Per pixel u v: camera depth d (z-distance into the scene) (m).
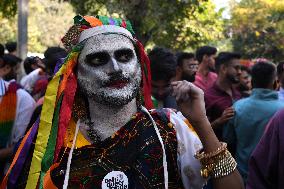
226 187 1.54
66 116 1.64
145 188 1.56
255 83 3.59
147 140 1.60
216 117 4.18
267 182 2.30
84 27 1.67
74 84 1.66
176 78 4.00
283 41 23.75
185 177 1.59
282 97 4.15
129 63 1.63
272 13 24.02
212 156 1.54
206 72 5.20
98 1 5.91
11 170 1.75
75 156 1.59
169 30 8.77
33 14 26.72
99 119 1.64
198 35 10.79
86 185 1.56
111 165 1.57
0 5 8.22
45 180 1.58
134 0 5.52
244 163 3.51
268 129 2.32
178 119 1.66
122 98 1.60
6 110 3.45
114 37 1.63
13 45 8.07
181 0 6.46
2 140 3.46
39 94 4.50
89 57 1.63
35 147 1.68
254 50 24.53
